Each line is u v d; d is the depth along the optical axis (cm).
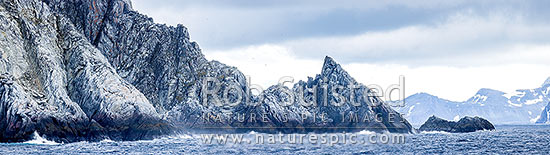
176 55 14462
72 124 9850
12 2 11462
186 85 13950
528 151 8969
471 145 10138
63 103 10388
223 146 9475
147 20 14400
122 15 14150
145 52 14000
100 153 7938
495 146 9950
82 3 13625
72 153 7844
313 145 9869
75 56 11700
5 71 10250
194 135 12181
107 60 12500
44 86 10662
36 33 11319
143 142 10088
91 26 13638
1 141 9088
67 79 11425
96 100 10925
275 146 9569
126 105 10919
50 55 11194
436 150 8969
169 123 11675
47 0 13100
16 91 9400
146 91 13612
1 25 10681
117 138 10344
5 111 9206
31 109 9400
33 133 9219
